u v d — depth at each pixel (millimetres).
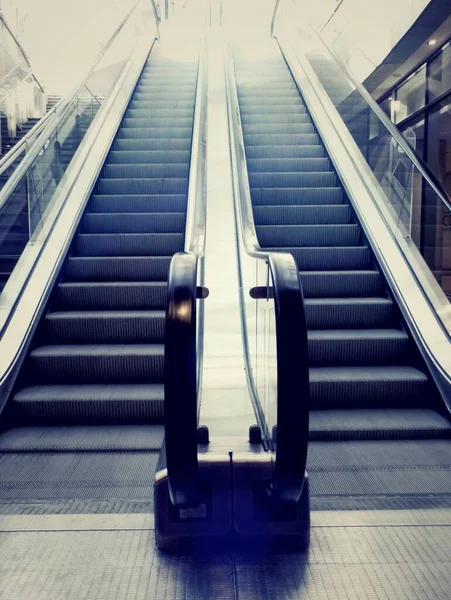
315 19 10656
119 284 4277
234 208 5402
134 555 1953
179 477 1614
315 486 2574
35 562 1908
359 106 6527
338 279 4398
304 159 6090
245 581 1809
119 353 3633
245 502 1972
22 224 4754
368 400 3492
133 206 5457
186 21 12719
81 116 7062
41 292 4027
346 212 5305
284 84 8492
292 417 1611
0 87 8344
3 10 10945
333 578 1822
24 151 5551
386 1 7914
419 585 1780
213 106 7867
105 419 3324
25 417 3309
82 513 2262
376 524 2156
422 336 3656
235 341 3805
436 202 7504
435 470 2756
